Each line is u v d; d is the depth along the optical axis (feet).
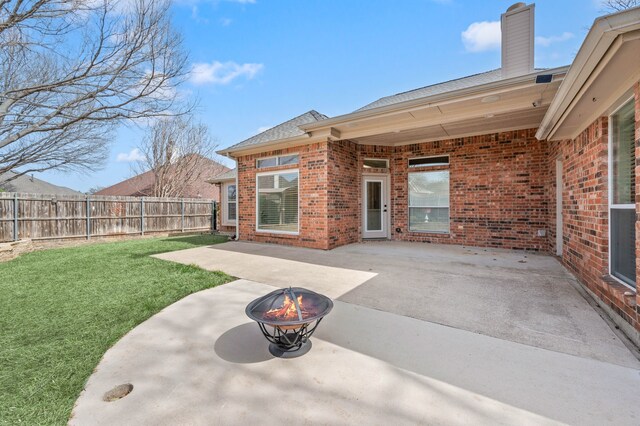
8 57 22.49
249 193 33.68
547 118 15.26
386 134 27.68
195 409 6.88
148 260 23.53
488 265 19.86
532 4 21.18
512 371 8.14
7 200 30.91
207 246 30.66
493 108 19.39
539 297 13.69
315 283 16.60
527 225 25.27
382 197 32.30
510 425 6.22
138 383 7.89
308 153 28.30
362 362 8.71
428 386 7.56
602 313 11.82
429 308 12.71
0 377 8.24
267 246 29.78
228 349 9.61
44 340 10.43
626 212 11.34
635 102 9.68
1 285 16.99
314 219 27.96
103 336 10.69
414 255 23.62
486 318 11.60
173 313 12.64
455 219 28.60
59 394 7.50
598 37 8.06
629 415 6.46
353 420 6.45
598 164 13.01
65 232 35.32
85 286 16.63
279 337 9.25
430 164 30.01
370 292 14.88
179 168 76.79
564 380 7.72
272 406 6.94
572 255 17.03
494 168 26.66
